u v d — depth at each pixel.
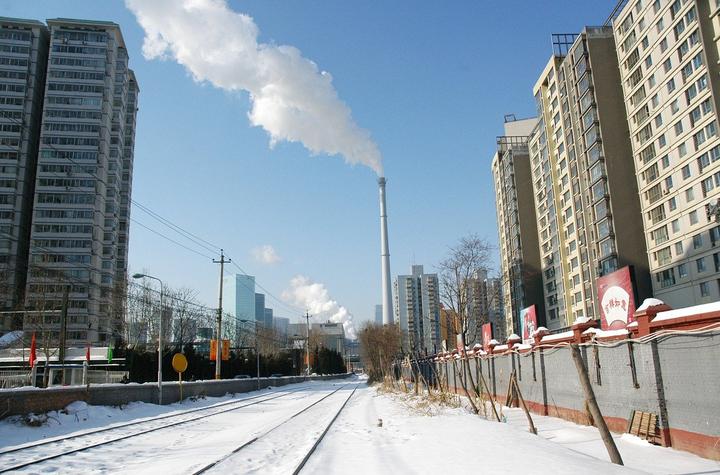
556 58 85.12
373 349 84.38
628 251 67.12
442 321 63.47
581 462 8.98
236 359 72.25
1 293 70.25
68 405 23.27
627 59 69.06
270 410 30.08
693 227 57.69
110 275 99.25
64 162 96.88
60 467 11.93
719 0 54.22
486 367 31.83
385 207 140.12
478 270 55.12
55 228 94.25
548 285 92.94
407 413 22.41
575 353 9.87
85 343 89.94
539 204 95.81
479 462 9.50
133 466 11.91
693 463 10.08
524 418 19.75
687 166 58.69
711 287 55.25
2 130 97.06
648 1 64.25
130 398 29.19
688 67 58.06
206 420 24.16
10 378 34.41
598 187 71.31
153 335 69.44
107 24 103.88
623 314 18.59
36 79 101.69
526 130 118.00
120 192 109.50
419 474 9.20
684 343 11.35
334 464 11.16
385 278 135.38
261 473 10.68
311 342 125.75
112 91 103.62
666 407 12.05
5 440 17.08
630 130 69.06
